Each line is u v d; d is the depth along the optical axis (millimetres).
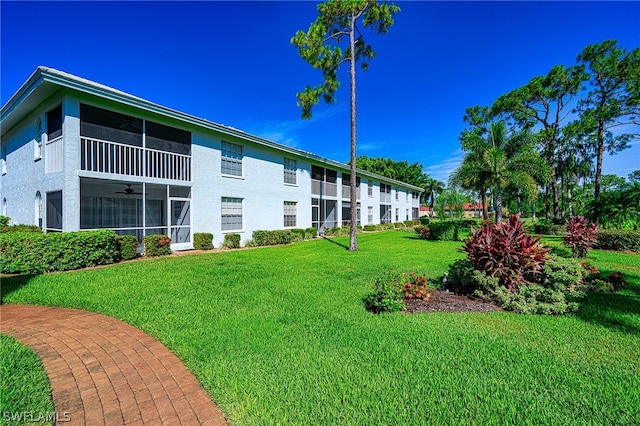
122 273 7035
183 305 4820
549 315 4516
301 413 2244
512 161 19531
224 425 2146
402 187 34406
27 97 9086
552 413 2256
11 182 12484
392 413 2240
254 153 15062
